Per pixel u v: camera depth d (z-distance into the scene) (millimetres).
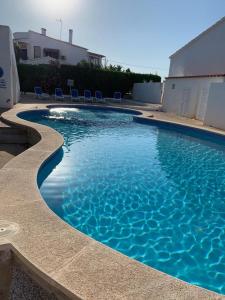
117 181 6848
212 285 3559
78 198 5727
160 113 19734
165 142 12047
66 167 7566
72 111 19391
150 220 5098
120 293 2350
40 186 6117
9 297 2844
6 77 14531
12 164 5863
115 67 36406
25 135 10141
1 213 3674
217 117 13898
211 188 6918
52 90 26922
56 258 2768
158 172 7828
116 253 2939
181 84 19062
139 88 30500
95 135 12469
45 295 2572
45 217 3631
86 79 27953
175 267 3861
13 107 15516
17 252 2836
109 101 26688
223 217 5414
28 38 36062
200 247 4355
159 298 2324
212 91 14383
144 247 4277
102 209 5359
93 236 4477
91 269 2637
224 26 17828
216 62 18672
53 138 8453
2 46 14188
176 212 5492
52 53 36969
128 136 12781
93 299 2264
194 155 10102
